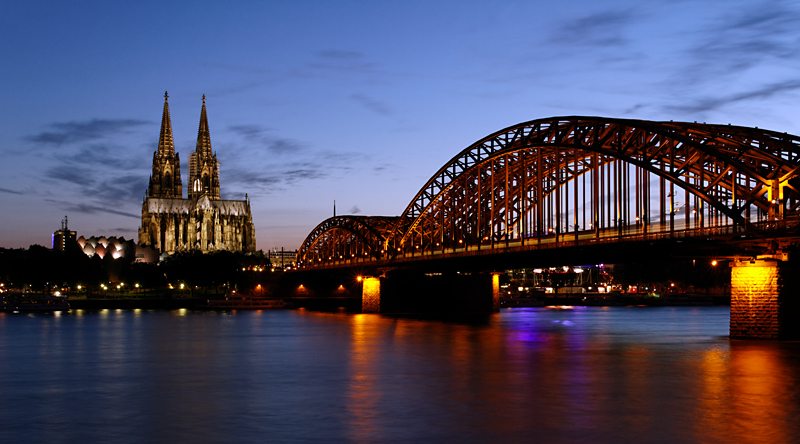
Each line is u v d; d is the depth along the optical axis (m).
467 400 55.12
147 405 53.97
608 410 51.12
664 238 90.62
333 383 63.69
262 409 52.28
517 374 68.06
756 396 55.91
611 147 101.31
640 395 56.62
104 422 48.31
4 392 59.88
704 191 87.75
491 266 149.75
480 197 136.62
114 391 60.25
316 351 90.19
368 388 60.88
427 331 120.31
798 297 86.62
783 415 49.28
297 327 134.25
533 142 119.88
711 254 92.88
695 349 87.88
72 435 44.81
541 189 118.31
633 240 95.25
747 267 87.69
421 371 70.69
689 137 91.56
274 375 69.06
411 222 173.12
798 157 83.88
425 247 167.00
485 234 142.50
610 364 74.56
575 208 109.50
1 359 83.06
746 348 81.69
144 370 73.25
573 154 119.81
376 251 192.50
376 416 49.66
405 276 181.62
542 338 105.94
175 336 115.69
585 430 45.47
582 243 106.12
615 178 103.12
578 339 104.19
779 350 79.69
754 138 87.94
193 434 44.97
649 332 118.12
